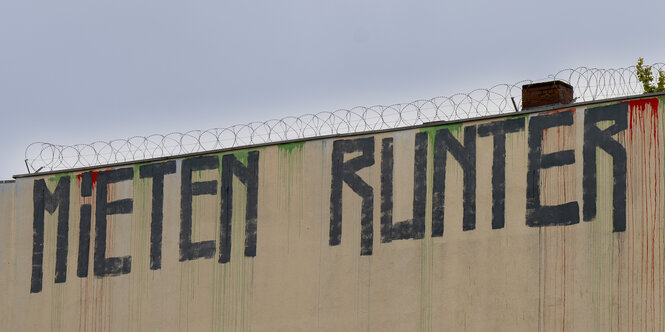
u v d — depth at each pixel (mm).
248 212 30922
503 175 28547
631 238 27203
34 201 33219
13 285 33031
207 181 31484
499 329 28016
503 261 28219
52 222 32938
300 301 30016
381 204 29609
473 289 28406
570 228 27781
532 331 27719
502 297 28094
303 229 30266
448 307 28562
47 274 32781
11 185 33500
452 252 28750
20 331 32781
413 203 29297
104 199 32500
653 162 27281
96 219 32500
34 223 33125
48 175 33188
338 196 30062
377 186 29719
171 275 31469
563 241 27781
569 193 27891
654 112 27453
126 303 31797
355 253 29688
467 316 28359
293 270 30219
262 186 30891
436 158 29250
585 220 27672
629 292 27047
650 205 27156
